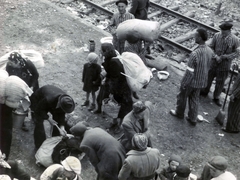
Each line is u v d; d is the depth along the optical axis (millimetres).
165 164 6633
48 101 5691
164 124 7539
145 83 6461
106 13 11531
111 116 7117
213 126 7672
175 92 8508
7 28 9664
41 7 10828
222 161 4832
